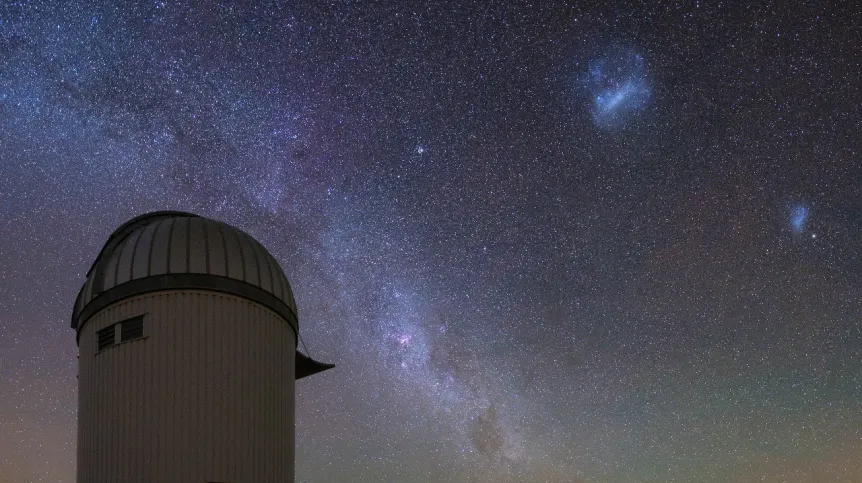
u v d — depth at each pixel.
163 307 22.59
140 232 24.03
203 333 22.62
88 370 23.14
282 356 24.19
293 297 25.45
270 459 22.97
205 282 22.95
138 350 22.28
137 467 21.50
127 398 22.03
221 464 21.88
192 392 22.09
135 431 21.75
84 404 23.08
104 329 22.98
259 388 23.09
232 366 22.70
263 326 23.67
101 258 24.67
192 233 23.72
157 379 22.05
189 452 21.67
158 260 22.98
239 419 22.44
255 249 24.53
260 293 23.73
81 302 24.31
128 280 22.88
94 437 22.33
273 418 23.34
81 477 22.47
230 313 23.08
